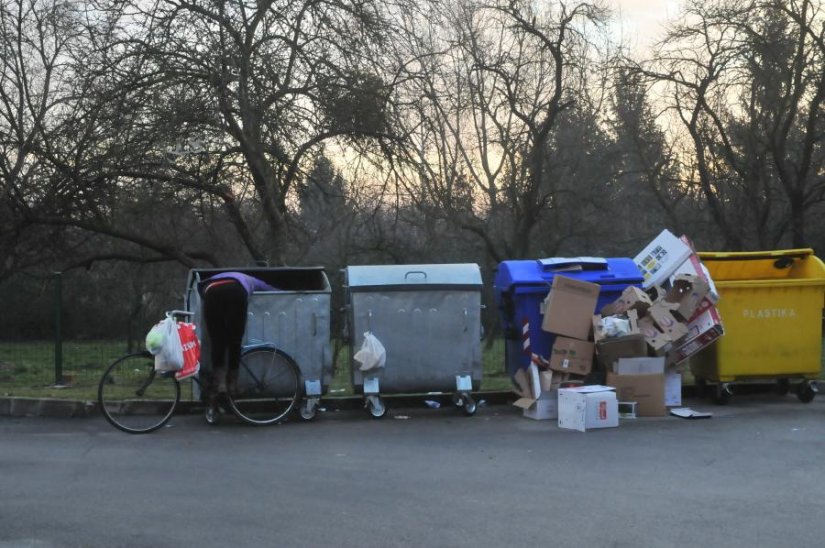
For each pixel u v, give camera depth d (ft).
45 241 60.90
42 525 18.40
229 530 18.04
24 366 44.75
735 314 35.45
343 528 18.17
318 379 32.83
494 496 20.88
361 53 52.42
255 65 50.55
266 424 31.65
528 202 89.40
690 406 35.60
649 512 19.38
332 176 60.44
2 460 25.23
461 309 33.68
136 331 52.70
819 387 38.22
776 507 19.77
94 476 23.09
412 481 22.53
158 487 21.84
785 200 93.04
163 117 50.29
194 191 57.41
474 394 36.11
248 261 68.39
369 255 74.18
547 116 88.48
